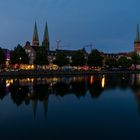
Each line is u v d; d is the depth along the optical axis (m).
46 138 32.97
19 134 34.50
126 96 70.25
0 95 72.00
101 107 53.19
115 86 99.75
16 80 122.56
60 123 39.88
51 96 70.56
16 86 95.44
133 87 96.06
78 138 32.78
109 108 51.97
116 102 59.66
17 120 41.94
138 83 114.12
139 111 48.84
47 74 162.62
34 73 154.75
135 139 32.16
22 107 53.41
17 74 146.00
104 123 39.69
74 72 180.12
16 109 51.16
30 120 42.00
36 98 66.56
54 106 54.59
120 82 119.25
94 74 196.50
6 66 191.12
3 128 37.38
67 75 174.25
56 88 91.00
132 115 45.28
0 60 169.00
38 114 46.50
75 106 54.41
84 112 48.03
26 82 112.12
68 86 98.12
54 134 34.44
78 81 122.12
